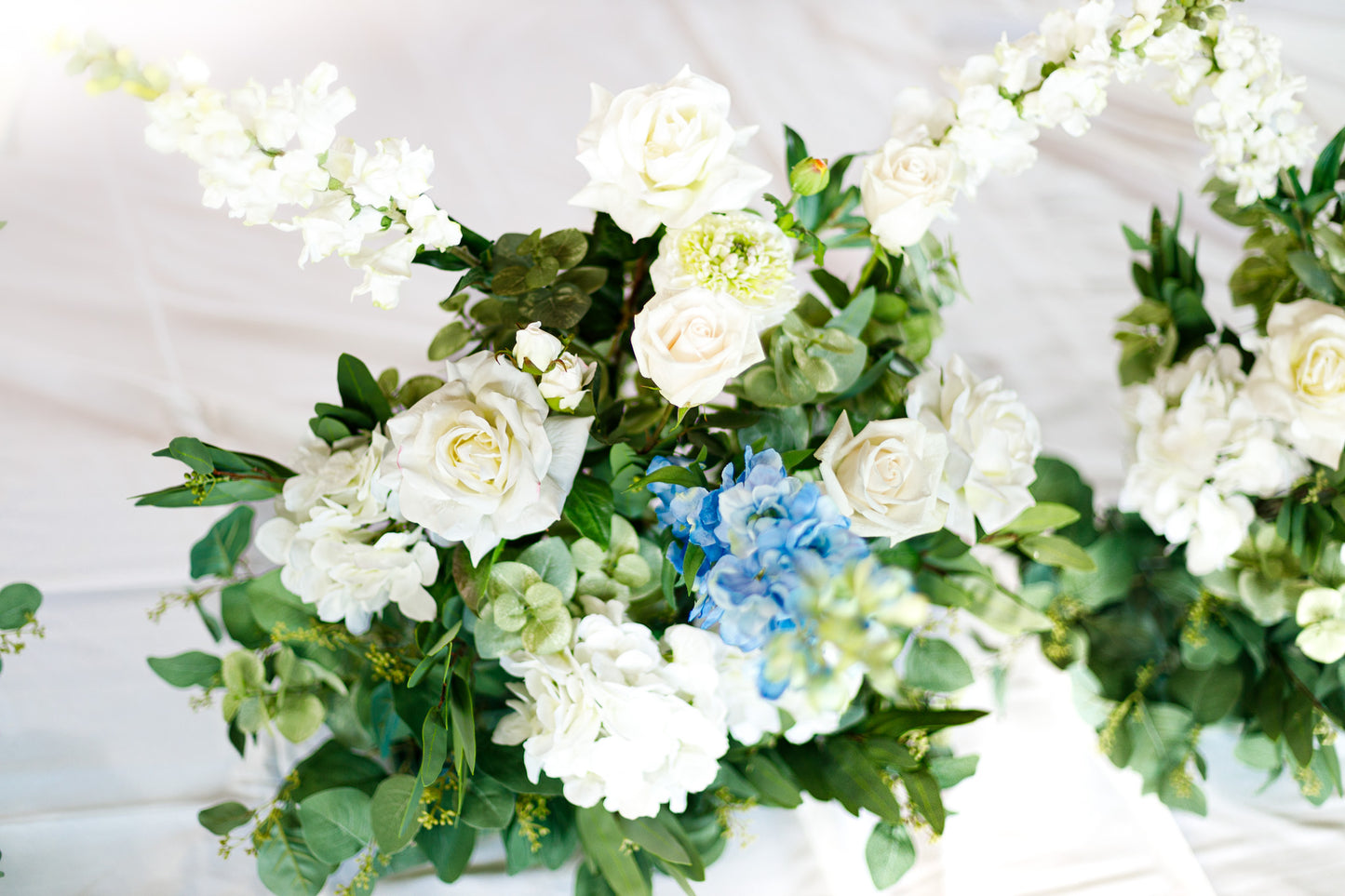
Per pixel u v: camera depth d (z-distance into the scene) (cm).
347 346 110
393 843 81
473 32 130
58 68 119
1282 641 93
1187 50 86
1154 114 133
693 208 76
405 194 75
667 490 77
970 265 119
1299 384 86
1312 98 139
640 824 84
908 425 77
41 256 110
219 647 99
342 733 88
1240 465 87
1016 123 85
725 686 82
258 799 94
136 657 98
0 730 95
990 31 142
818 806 94
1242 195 91
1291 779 96
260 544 83
